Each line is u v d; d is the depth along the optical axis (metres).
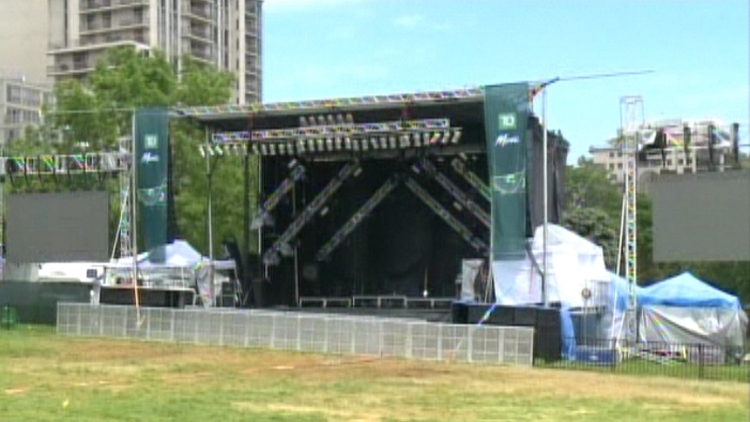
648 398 16.73
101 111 41.00
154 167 30.92
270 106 29.73
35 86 119.69
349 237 34.03
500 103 26.14
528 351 22.25
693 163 24.64
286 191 33.91
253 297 33.00
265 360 22.47
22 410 13.90
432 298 32.34
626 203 25.39
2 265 37.53
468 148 31.30
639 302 26.08
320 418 13.69
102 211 32.28
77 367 20.36
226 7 127.06
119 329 28.09
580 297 26.05
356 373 19.94
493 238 26.25
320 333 24.89
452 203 32.62
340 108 29.44
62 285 33.06
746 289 54.16
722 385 19.09
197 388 16.98
